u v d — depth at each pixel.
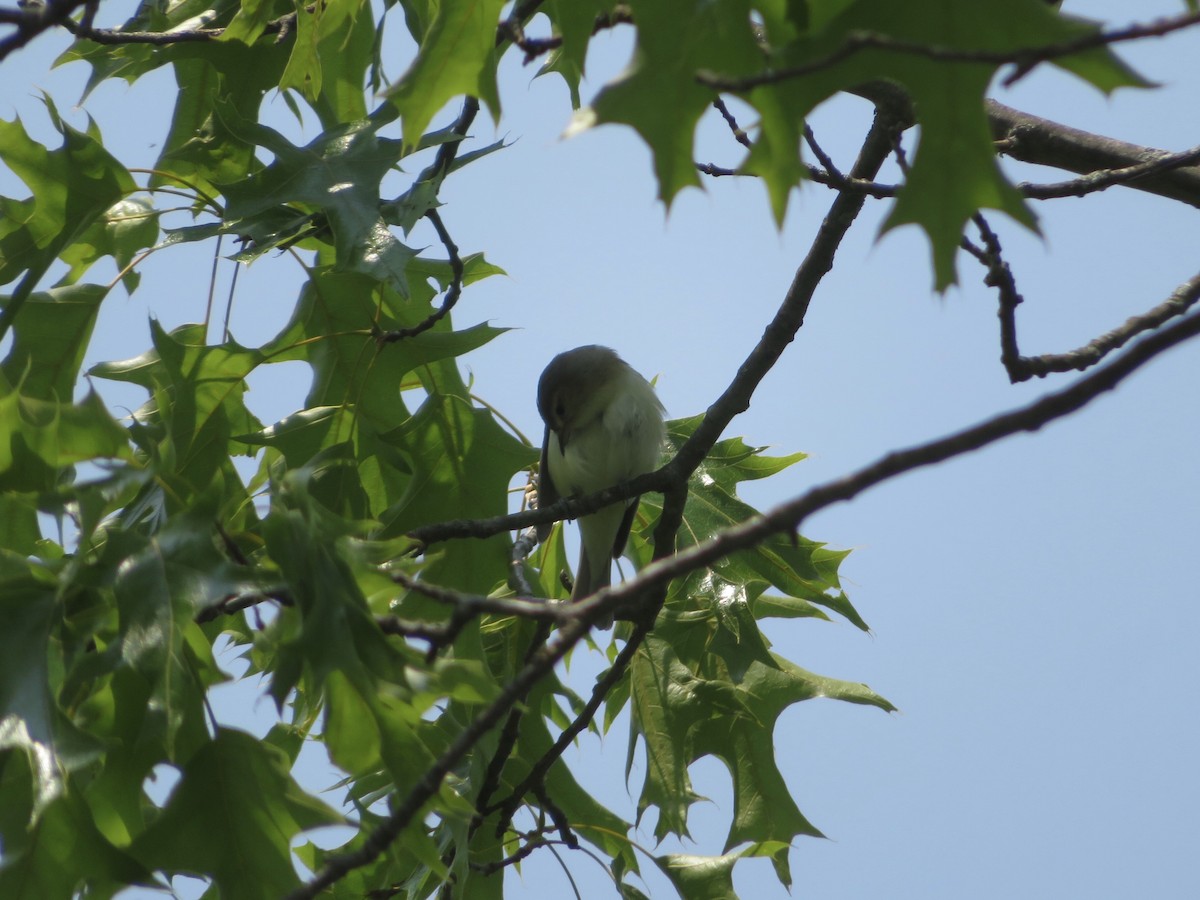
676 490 10.20
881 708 11.63
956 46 4.93
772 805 11.20
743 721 11.37
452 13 6.70
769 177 5.08
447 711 9.59
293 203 9.60
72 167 9.70
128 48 11.70
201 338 10.88
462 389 10.54
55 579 6.50
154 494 8.40
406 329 9.95
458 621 6.27
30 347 10.18
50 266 9.51
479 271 11.14
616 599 5.64
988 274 7.24
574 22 6.41
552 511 9.59
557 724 10.95
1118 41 4.34
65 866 6.31
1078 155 10.84
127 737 6.76
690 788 11.09
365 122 9.77
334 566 6.48
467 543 9.84
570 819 10.68
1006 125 11.16
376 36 11.67
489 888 10.83
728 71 5.01
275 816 6.58
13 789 6.46
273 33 11.24
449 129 9.87
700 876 9.96
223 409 10.39
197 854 6.48
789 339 10.48
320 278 10.84
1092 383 4.99
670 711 11.32
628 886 9.99
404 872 10.48
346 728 6.43
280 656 6.25
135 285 11.02
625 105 4.97
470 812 6.37
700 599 11.47
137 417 10.34
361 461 10.67
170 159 11.00
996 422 5.08
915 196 5.12
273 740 10.52
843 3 4.96
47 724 6.20
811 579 11.33
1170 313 7.62
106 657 6.23
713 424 10.27
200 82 12.02
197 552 6.52
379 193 9.24
